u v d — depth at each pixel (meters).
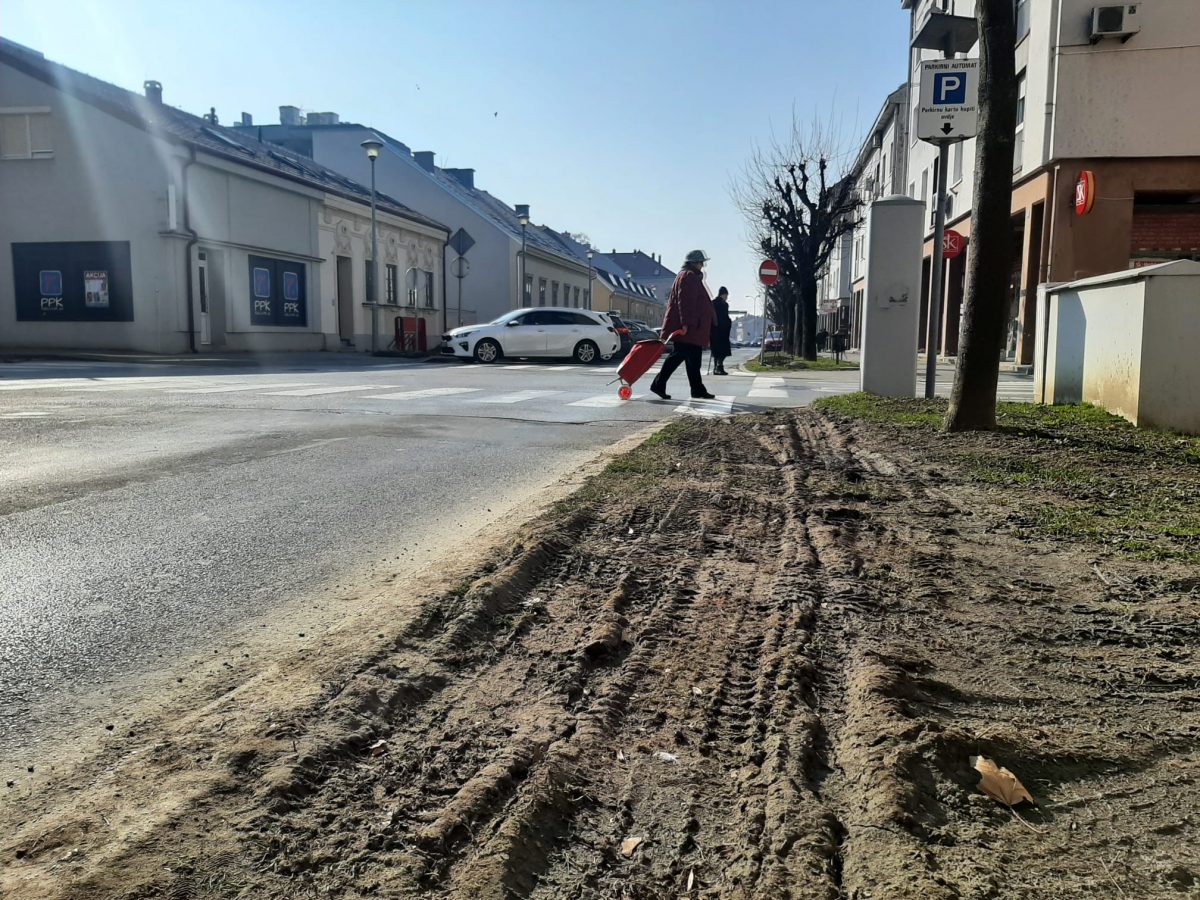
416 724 2.46
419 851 1.90
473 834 1.97
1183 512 4.73
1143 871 1.87
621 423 9.20
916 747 2.30
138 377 15.11
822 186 29.02
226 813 1.99
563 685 2.70
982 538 4.32
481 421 9.17
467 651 2.94
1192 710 2.58
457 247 30.61
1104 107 16.77
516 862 1.89
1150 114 16.62
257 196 26.23
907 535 4.38
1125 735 2.43
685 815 2.08
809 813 2.06
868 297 10.90
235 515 4.96
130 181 23.06
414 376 16.22
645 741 2.41
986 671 2.83
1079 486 5.36
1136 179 16.84
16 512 4.95
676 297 11.50
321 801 2.06
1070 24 16.70
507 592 3.45
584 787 2.19
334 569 3.98
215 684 2.73
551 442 7.84
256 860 1.84
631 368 11.43
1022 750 2.33
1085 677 2.79
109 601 3.52
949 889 1.79
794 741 2.38
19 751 2.33
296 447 7.28
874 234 10.77
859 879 1.84
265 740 2.29
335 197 30.25
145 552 4.21
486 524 4.82
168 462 6.52
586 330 25.14
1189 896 1.79
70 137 23.31
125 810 2.00
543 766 2.23
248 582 3.78
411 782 2.16
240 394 11.60
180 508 5.11
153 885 1.75
